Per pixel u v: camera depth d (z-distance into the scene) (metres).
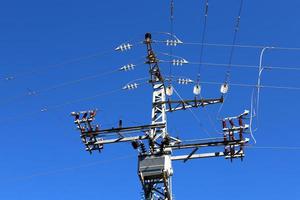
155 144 26.23
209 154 26.56
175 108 28.20
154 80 28.89
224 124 26.48
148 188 25.66
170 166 25.80
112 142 26.78
